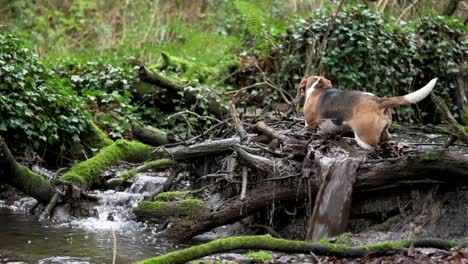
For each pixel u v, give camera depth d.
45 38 23.84
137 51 22.44
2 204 12.97
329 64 18.80
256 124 11.50
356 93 11.19
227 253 9.34
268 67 19.36
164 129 17.38
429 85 10.39
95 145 15.27
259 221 11.16
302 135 11.39
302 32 19.12
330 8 19.53
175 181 12.79
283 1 21.94
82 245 10.29
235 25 24.98
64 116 14.76
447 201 9.57
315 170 10.26
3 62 14.05
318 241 9.45
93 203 12.45
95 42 25.31
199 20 26.22
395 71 19.53
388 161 9.71
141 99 17.75
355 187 9.85
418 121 19.67
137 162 14.38
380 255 8.34
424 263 7.84
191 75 19.14
